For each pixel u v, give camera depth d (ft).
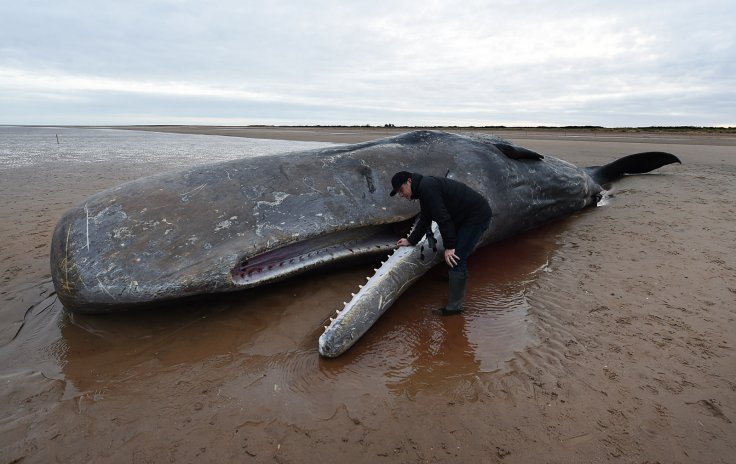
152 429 8.28
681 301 12.41
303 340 11.21
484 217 12.24
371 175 15.60
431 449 7.63
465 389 9.16
